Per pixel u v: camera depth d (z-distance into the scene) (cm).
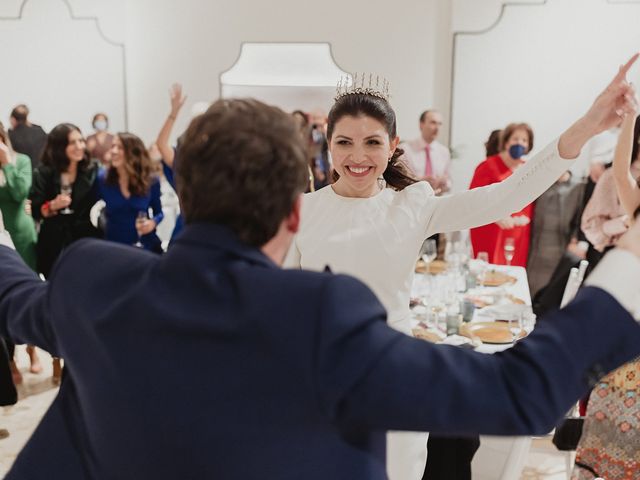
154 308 85
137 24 692
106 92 701
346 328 78
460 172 662
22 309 102
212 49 689
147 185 505
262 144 84
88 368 90
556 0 622
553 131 643
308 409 80
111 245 98
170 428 84
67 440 97
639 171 354
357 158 184
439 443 215
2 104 710
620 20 616
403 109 673
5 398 369
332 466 83
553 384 76
